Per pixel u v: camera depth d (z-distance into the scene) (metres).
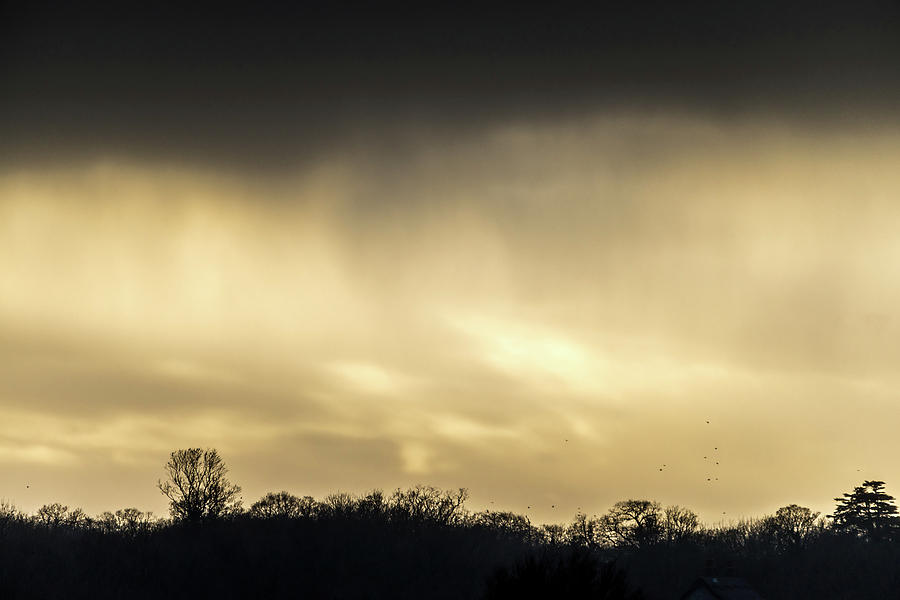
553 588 81.25
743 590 147.12
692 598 148.88
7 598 186.75
